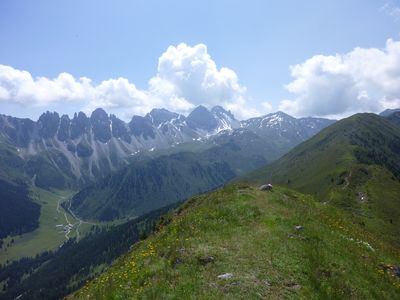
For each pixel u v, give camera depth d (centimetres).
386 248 3566
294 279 2062
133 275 2202
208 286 1914
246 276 2027
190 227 2894
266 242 2503
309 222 3173
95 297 2123
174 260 2248
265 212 3200
